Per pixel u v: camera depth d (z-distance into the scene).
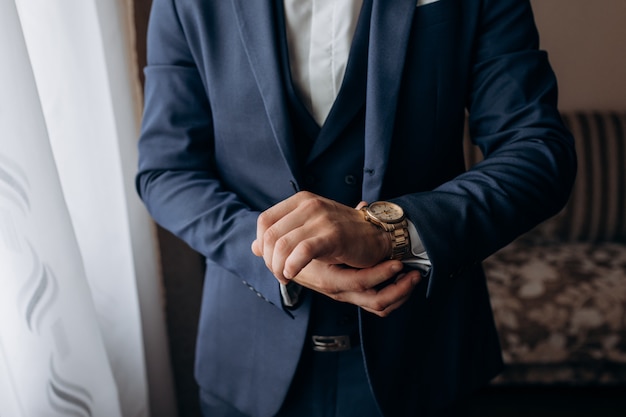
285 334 0.85
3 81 0.76
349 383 0.88
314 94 0.81
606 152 2.39
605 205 2.38
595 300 1.97
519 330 1.97
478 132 0.84
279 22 0.79
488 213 0.72
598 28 2.58
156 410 1.40
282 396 0.87
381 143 0.77
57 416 0.86
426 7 0.77
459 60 0.79
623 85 2.65
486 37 0.80
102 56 1.08
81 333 0.90
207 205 0.82
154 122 0.87
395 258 0.70
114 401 0.97
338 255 0.64
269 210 0.66
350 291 0.70
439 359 0.90
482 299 0.95
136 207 1.28
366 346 0.82
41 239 0.82
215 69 0.82
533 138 0.77
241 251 0.78
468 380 0.92
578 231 2.40
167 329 1.53
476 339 0.94
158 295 1.38
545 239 2.40
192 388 1.61
